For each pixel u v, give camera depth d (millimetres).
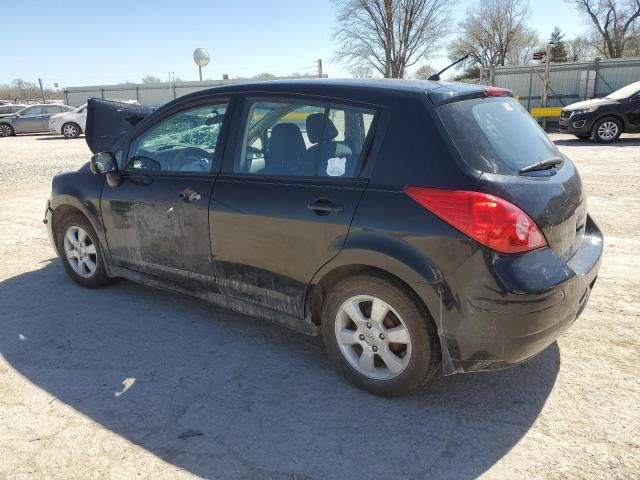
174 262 3826
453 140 2662
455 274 2555
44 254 5840
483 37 53094
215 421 2828
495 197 2500
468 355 2641
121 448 2625
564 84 22328
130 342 3740
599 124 14773
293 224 3066
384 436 2691
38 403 3014
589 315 3986
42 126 26500
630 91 14859
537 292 2473
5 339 3807
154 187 3840
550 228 2664
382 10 35688
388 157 2799
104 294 4625
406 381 2867
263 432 2734
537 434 2682
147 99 35156
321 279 3055
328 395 3059
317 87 3174
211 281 3625
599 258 3105
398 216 2691
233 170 3447
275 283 3270
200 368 3379
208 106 3645
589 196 7871
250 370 3350
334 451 2588
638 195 7848
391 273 2756
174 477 2430
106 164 4055
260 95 3391
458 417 2834
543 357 3424
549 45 21484
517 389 3078
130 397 3062
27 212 7973
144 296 4574
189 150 3734
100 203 4246
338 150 3006
